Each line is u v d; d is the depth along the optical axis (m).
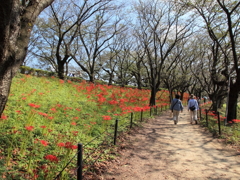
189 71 21.53
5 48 2.65
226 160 5.05
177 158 5.11
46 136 4.72
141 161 4.77
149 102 15.38
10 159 3.46
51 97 8.90
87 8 16.48
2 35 2.56
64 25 19.97
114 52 27.86
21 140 4.26
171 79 23.36
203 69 17.53
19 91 8.37
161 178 3.90
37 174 3.13
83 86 13.30
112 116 8.81
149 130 8.38
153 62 17.14
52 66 30.44
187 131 8.70
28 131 4.40
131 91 18.00
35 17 3.33
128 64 27.28
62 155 4.09
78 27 17.45
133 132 7.55
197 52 19.98
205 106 22.39
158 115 13.46
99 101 8.95
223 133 7.90
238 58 11.49
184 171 4.29
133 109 8.54
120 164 4.47
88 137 5.36
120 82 29.30
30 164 3.40
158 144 6.34
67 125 5.96
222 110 20.23
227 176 4.07
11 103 6.52
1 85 2.79
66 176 3.21
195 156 5.31
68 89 12.28
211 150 5.91
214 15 11.09
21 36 3.12
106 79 34.34
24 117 5.60
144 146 6.01
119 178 3.79
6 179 2.81
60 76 17.25
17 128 4.59
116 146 5.59
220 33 11.40
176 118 10.32
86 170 3.70
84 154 4.50
